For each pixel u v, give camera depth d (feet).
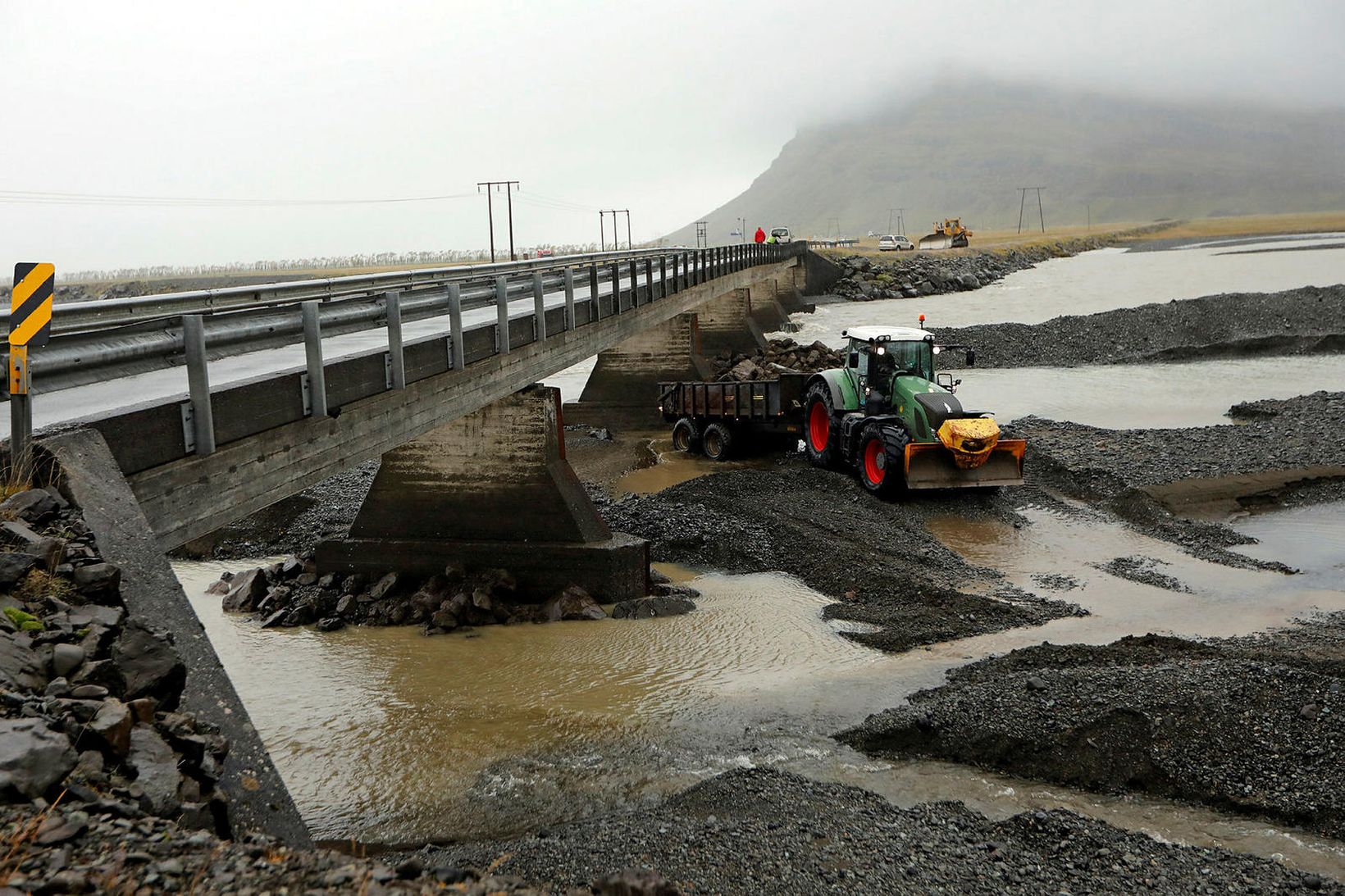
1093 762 31.01
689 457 85.66
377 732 36.22
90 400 34.24
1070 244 395.96
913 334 68.90
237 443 28.04
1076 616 46.98
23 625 17.58
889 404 67.87
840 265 257.34
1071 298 222.69
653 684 40.40
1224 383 120.98
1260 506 65.41
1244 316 152.25
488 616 49.29
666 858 24.88
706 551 58.18
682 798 29.78
